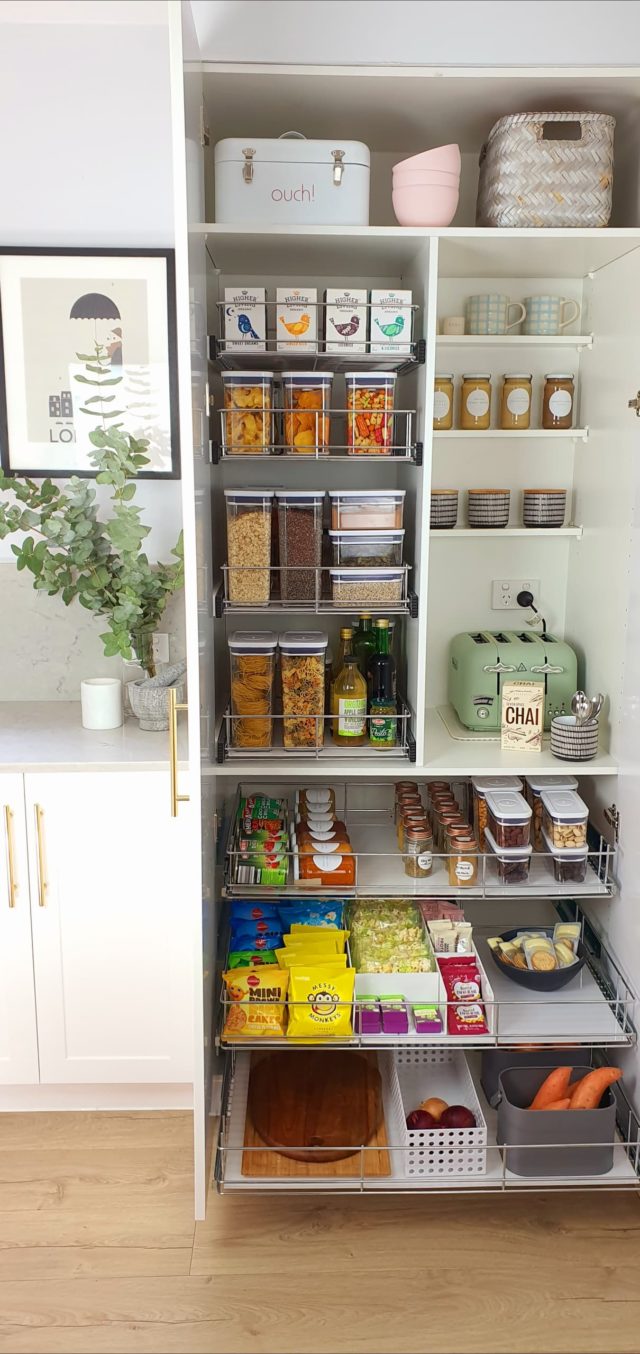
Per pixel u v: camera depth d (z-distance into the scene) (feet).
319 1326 5.96
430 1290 6.23
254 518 6.88
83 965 7.39
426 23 6.23
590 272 7.64
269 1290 6.23
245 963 7.21
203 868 6.19
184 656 8.31
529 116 6.44
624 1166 6.86
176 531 8.20
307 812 7.89
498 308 7.48
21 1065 7.57
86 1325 5.96
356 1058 7.94
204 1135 6.34
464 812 8.52
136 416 7.94
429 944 7.44
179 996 7.48
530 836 7.50
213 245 6.65
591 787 7.97
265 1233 6.68
